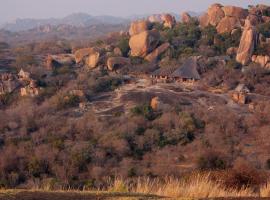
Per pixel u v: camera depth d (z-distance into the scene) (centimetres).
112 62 12825
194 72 11900
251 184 2267
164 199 1534
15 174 6022
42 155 6656
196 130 8169
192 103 9825
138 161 6888
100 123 8344
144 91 10512
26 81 11300
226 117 8725
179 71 11956
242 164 3152
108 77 11575
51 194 1544
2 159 6550
